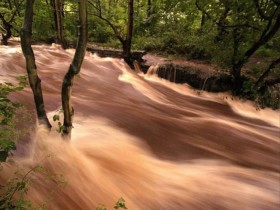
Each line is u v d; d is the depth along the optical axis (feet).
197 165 17.90
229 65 33.47
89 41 55.57
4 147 9.05
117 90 30.71
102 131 19.33
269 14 30.55
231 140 22.79
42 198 11.60
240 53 32.83
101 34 55.98
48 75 30.55
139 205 13.28
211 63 39.52
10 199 9.99
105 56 42.60
